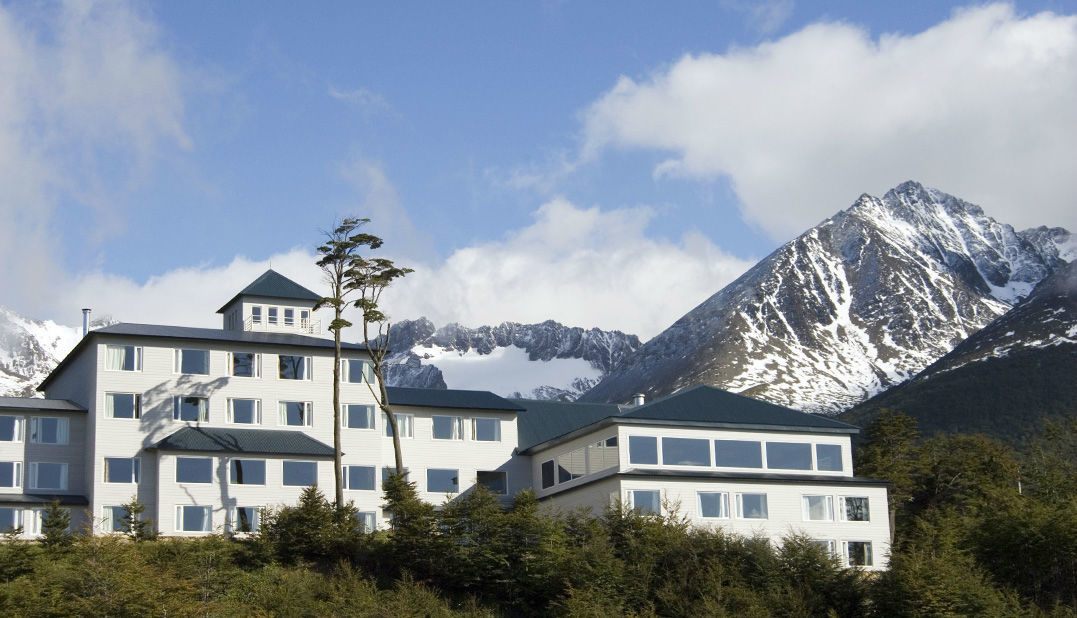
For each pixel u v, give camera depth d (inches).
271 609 2253.9
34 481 3085.6
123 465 3075.8
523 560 2447.1
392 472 3410.4
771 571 2475.4
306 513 2632.9
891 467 4163.4
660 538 2554.1
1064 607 2385.6
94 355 3164.4
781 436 3193.9
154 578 2204.7
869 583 2470.5
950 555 2512.3
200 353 3230.8
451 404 3535.9
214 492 3063.5
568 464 3341.5
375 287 3233.3
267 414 3260.3
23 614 2062.0
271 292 3878.0
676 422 3097.9
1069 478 3533.5
